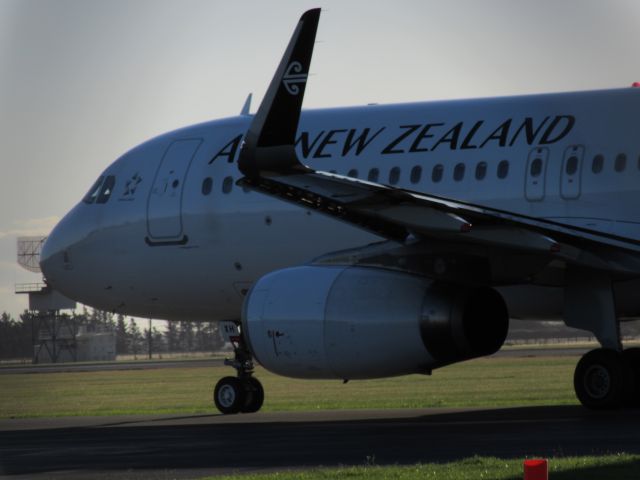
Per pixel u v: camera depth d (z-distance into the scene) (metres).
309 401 103.44
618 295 62.78
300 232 69.81
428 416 67.12
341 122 70.19
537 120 63.91
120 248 77.25
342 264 61.91
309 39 54.59
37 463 48.69
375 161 67.69
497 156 64.06
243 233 72.00
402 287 59.38
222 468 44.28
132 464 46.78
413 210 55.62
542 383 118.62
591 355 61.28
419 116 67.94
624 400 61.22
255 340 62.44
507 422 59.06
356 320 59.56
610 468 38.94
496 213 62.94
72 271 79.88
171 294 76.12
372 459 43.97
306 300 60.94
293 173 55.41
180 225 74.50
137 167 77.56
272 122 55.25
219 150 74.44
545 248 55.50
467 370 163.12
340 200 56.06
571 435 50.25
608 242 59.75
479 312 59.81
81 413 94.12
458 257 59.12
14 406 113.69
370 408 87.31
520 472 38.53
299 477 39.69
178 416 79.62
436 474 38.88
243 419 72.38
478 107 66.25
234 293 73.81
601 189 61.34
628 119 61.84
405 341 58.69
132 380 176.75
